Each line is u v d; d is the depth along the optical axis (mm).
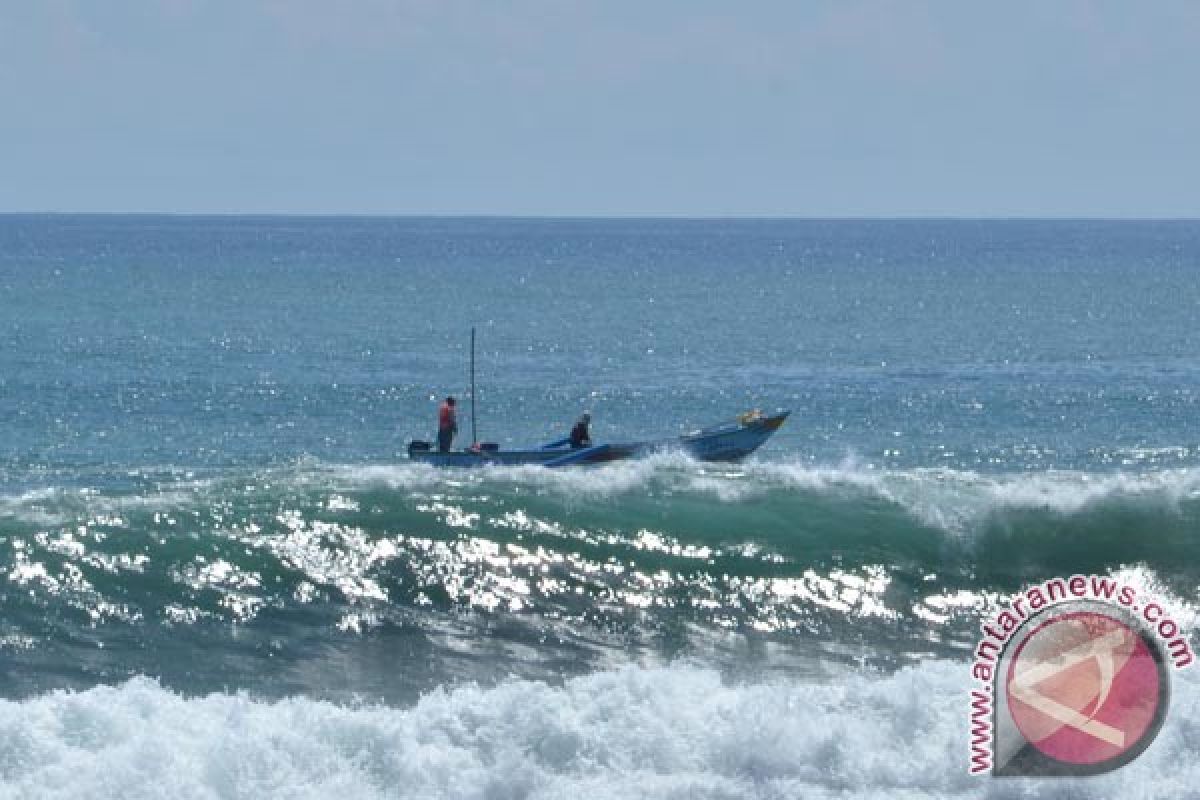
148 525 78500
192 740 47469
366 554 77562
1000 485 85625
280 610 71500
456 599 73938
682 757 48500
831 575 77000
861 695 51438
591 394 191750
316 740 47719
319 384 194000
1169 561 78250
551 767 48156
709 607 74125
